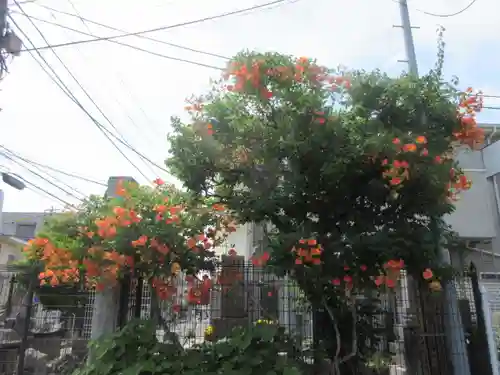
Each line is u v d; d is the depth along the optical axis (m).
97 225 4.96
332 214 4.75
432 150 4.56
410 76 4.85
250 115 4.80
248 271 5.35
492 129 10.74
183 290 5.12
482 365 5.77
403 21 7.73
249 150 4.64
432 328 5.72
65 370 5.42
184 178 4.88
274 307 5.26
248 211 4.77
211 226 5.34
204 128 4.75
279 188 4.69
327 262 4.50
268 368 4.44
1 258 17.36
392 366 5.62
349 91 4.78
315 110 4.50
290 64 4.65
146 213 5.06
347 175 4.59
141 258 4.89
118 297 5.37
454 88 4.83
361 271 4.56
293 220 4.80
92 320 5.47
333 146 4.45
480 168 10.57
